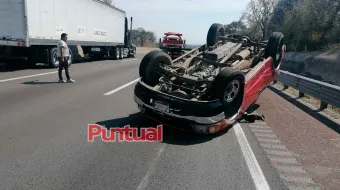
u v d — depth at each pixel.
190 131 5.15
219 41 7.88
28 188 3.32
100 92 8.87
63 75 12.16
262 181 3.74
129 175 3.73
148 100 5.39
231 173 3.91
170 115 4.97
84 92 8.74
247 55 6.97
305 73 29.97
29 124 5.50
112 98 8.06
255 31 64.81
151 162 4.14
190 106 4.84
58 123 5.64
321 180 3.85
